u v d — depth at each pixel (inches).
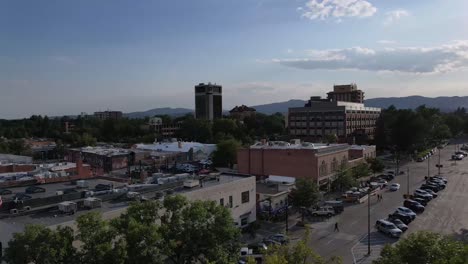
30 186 1991.9
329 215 2370.8
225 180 2117.4
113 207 1515.7
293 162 3102.9
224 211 1234.6
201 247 1190.3
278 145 3432.6
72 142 6988.2
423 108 7249.0
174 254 1203.9
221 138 6023.6
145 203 1193.4
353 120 6348.4
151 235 1028.5
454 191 3065.9
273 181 2896.2
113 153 4498.0
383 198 2893.7
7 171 2955.2
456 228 2084.2
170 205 1216.8
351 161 3656.5
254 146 3472.0
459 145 6742.1
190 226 1181.1
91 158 4581.7
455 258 805.2
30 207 1449.3
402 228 2063.2
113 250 975.6
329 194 3024.1
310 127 6471.5
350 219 2324.1
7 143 5487.2
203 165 4458.7
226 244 1234.0
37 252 917.8
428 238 954.1
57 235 961.5
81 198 1612.9
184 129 7637.8
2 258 992.9
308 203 2262.6
